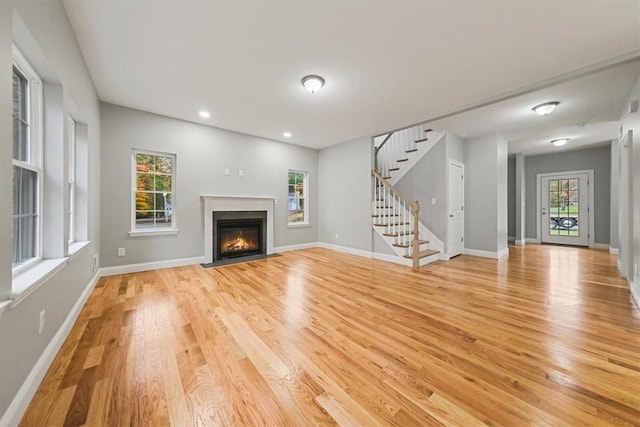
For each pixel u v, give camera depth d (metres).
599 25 2.06
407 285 3.36
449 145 5.05
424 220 5.26
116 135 3.69
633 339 1.99
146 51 2.44
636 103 2.83
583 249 6.21
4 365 1.15
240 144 5.01
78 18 2.01
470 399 1.37
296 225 5.96
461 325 2.24
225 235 4.92
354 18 2.01
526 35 2.20
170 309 2.55
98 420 1.23
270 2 1.86
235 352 1.81
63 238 1.96
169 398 1.38
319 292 3.08
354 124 4.52
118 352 1.80
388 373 1.59
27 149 1.80
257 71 2.79
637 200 2.79
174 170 4.26
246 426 1.21
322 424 1.22
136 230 3.93
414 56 2.51
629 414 1.27
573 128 4.76
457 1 1.84
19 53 1.58
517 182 7.14
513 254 5.56
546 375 1.57
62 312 1.93
